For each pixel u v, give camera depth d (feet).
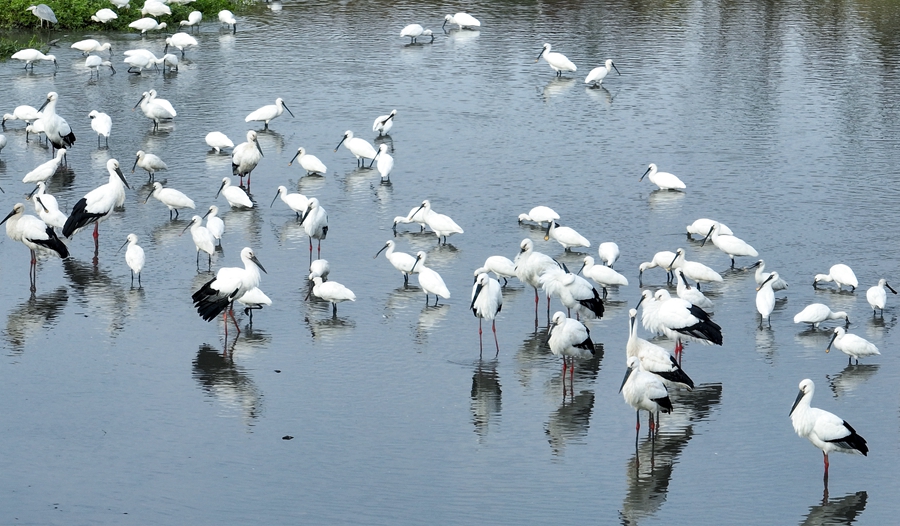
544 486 59.21
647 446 63.72
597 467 61.36
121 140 128.06
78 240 98.07
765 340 79.05
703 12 206.28
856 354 73.61
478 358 75.61
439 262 93.50
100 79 155.74
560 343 68.90
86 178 114.42
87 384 70.59
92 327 79.46
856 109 142.61
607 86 155.12
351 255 95.35
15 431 64.28
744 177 116.78
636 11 207.10
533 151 125.70
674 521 55.83
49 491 58.03
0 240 98.32
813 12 205.67
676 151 125.59
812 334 80.18
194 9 195.83
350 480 59.57
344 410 67.62
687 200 109.81
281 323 81.10
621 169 119.55
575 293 76.64
